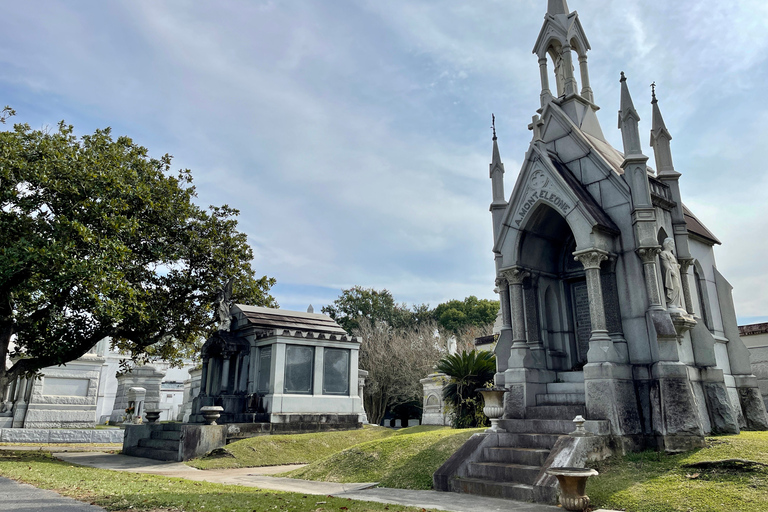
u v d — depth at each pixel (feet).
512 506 28.32
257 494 30.71
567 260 48.32
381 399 147.54
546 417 39.22
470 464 35.58
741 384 46.01
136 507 24.73
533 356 43.37
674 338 36.47
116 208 57.47
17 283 53.47
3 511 22.47
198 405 74.33
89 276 51.78
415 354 149.07
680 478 28.50
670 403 34.86
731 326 47.93
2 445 77.97
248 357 79.10
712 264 50.49
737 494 24.93
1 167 51.85
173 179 71.72
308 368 76.69
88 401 99.96
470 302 213.66
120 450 73.97
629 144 41.39
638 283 39.14
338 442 65.82
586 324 46.73
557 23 52.70
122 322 64.59
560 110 47.60
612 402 35.17
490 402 39.93
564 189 41.68
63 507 23.81
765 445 31.24
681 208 44.96
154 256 67.36
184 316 75.72
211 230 76.59
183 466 53.42
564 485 26.84
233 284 84.17
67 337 62.54
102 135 70.79
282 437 64.08
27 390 96.89
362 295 199.93
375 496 32.42
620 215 41.24
